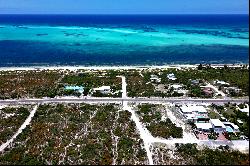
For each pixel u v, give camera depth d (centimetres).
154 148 7181
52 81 11925
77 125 8269
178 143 7388
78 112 9094
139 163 6588
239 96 10412
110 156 6794
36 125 8219
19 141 7462
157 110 9300
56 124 8331
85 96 10381
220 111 9200
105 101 9950
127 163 6569
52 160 6656
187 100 10006
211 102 9919
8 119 8606
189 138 7650
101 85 11519
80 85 11481
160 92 10675
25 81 11875
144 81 11994
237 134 7856
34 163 6488
